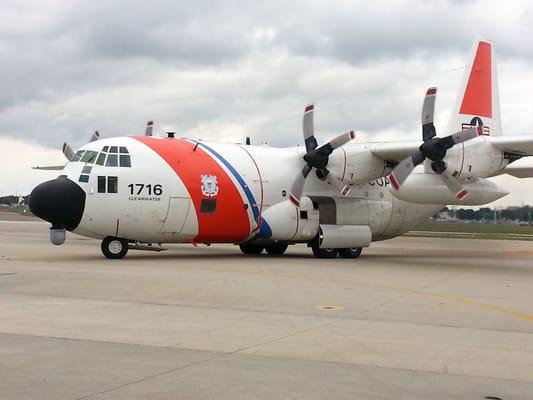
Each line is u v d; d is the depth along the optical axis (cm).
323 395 562
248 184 2122
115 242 1983
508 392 583
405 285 1407
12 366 642
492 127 2406
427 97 2011
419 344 784
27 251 2334
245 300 1134
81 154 1958
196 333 829
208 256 2242
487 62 2389
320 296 1201
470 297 1223
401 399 554
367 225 2338
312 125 2236
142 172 1939
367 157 2167
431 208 2505
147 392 562
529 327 912
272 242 2248
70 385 579
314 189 2247
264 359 692
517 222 9031
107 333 818
